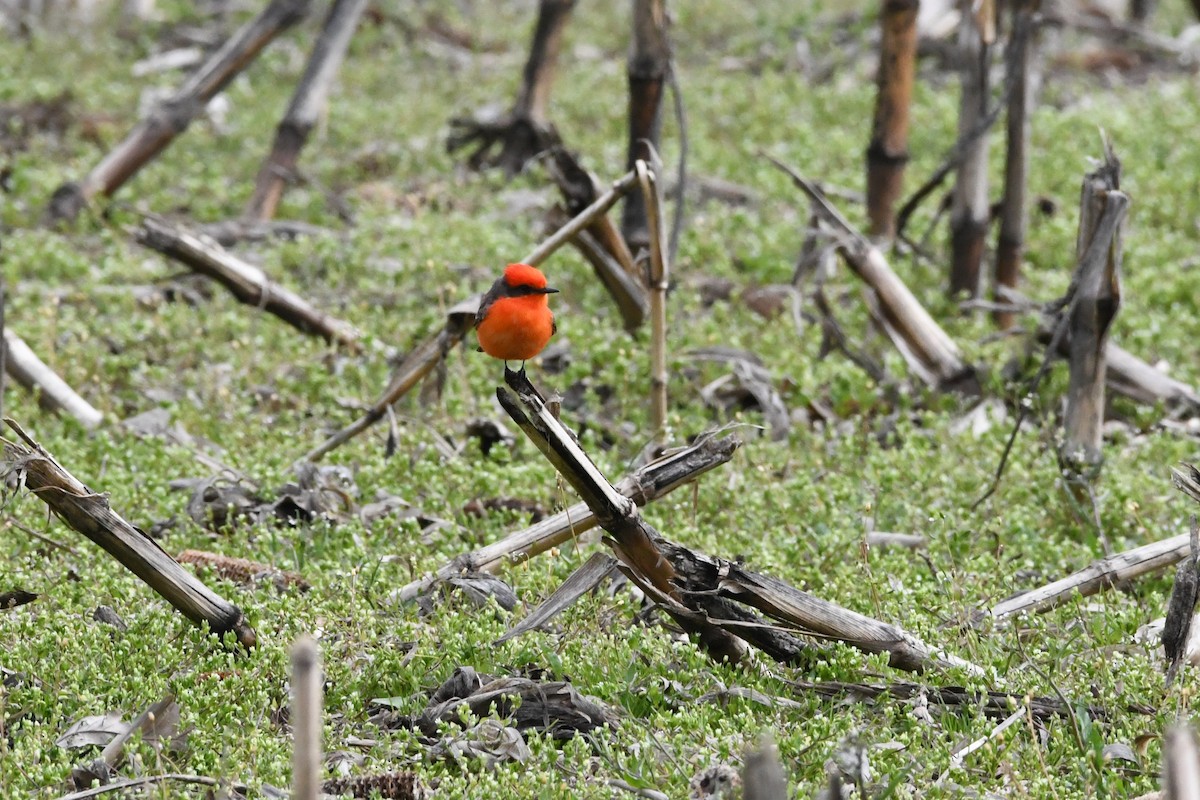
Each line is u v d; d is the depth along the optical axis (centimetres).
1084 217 1082
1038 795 670
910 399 1330
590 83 2383
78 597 866
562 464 729
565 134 2103
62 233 1723
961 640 828
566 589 805
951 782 684
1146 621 882
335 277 1566
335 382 1302
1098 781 690
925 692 765
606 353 1320
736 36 2698
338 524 1035
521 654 788
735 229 1719
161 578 777
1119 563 907
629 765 697
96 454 1131
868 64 2528
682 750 702
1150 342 1403
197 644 795
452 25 2769
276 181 1788
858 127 2177
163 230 1329
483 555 902
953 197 1488
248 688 752
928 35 2514
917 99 2275
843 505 1071
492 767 710
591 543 1016
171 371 1366
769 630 782
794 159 2017
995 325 1481
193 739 710
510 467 1112
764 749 509
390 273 1567
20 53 2461
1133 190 1858
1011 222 1467
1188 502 1055
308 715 503
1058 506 1084
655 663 794
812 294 1397
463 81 2427
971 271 1499
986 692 757
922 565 974
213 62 1808
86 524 758
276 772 680
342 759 716
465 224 1684
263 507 1039
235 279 1345
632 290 1356
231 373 1345
